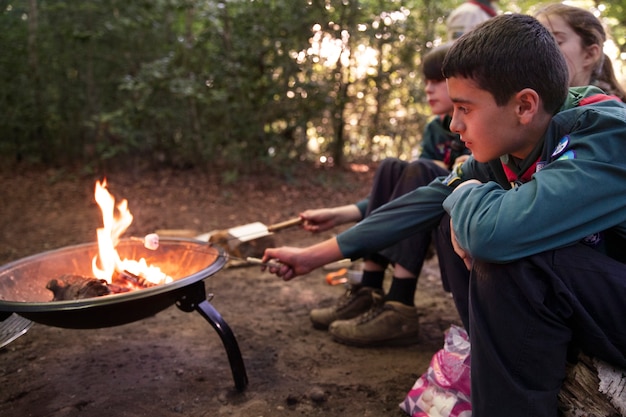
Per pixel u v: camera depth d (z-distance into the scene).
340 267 2.97
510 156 1.37
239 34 4.90
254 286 2.71
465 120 1.27
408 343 2.08
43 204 4.36
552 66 1.19
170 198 4.52
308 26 4.80
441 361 1.57
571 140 1.18
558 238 1.14
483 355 1.21
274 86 4.86
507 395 1.18
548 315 1.15
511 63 1.17
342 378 1.83
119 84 5.29
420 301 2.57
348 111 5.41
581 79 1.80
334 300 2.55
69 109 5.50
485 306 1.21
